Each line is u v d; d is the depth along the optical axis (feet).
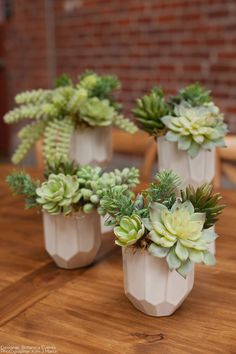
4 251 2.92
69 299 2.31
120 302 2.27
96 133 3.24
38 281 2.51
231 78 9.14
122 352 1.87
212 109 2.75
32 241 3.07
